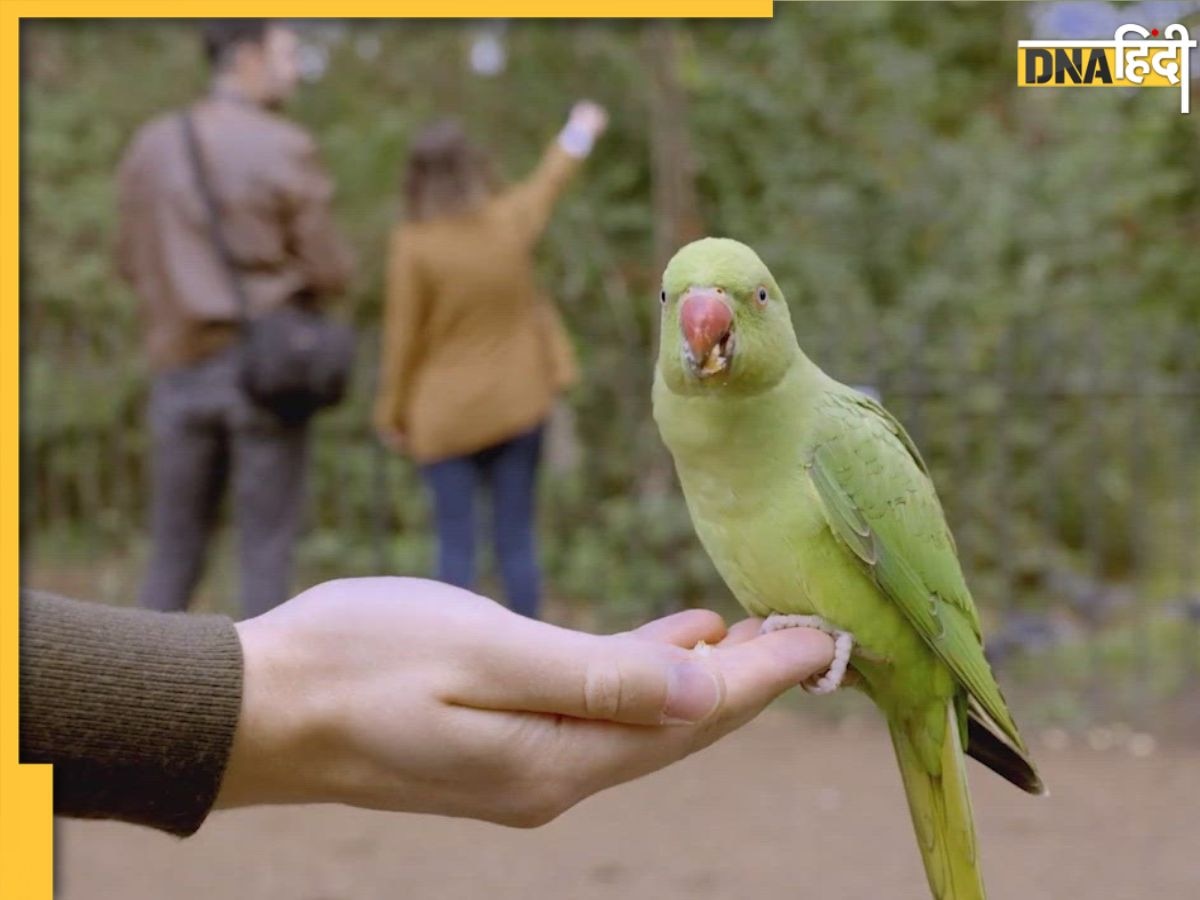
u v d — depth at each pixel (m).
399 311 5.69
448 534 5.81
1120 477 8.38
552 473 8.98
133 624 1.75
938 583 2.74
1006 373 7.61
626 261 9.65
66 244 9.52
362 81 10.05
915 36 9.70
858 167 9.05
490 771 1.83
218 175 5.16
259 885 4.66
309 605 1.83
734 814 5.34
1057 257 8.54
